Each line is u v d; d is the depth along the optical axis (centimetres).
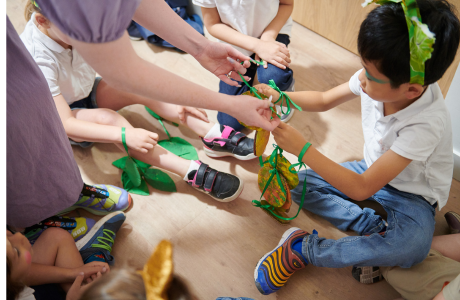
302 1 168
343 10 158
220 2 133
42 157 94
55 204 106
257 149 100
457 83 117
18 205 96
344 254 105
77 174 111
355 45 165
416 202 108
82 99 138
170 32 91
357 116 150
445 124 94
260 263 114
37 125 88
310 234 115
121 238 125
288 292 114
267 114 92
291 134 96
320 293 114
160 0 88
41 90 87
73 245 112
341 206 120
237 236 124
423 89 84
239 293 114
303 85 159
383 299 112
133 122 152
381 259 103
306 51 170
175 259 120
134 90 73
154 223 128
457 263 103
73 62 122
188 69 166
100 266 108
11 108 80
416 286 103
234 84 101
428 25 74
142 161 134
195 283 115
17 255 83
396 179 109
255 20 139
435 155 101
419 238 103
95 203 125
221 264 119
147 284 47
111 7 57
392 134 99
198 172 127
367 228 117
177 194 134
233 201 132
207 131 137
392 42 74
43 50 115
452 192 133
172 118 142
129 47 67
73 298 97
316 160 97
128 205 130
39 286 103
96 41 61
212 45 95
